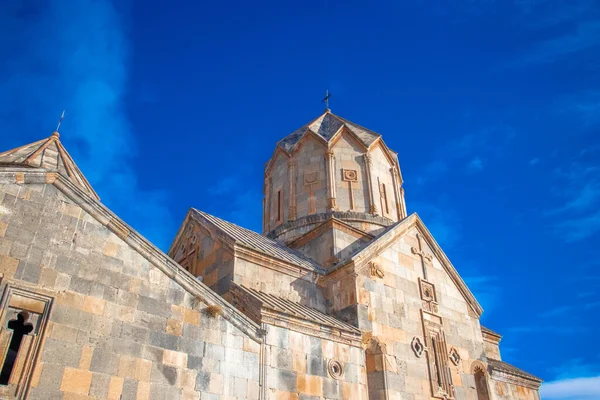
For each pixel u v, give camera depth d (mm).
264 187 26953
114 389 10758
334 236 20438
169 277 12633
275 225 24516
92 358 10727
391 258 19188
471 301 21484
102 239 11945
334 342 15141
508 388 21109
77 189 11969
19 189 11242
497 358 24234
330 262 19859
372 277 18062
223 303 13141
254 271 16891
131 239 12344
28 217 11125
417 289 19453
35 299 10562
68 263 11250
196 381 11938
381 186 24781
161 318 12062
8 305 10211
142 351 11453
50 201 11562
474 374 19859
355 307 16938
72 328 10727
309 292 17828
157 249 12617
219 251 17609
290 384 13461
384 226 23031
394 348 17203
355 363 15281
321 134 25484
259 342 13422
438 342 19000
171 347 11914
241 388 12547
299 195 24219
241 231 19984
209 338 12602
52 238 11258
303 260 19438
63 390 10117
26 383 9766
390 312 17859
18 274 10539
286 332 14109
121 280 11844
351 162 24641
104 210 12172
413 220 20891
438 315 19594
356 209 23312
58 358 10312
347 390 14633
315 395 13836
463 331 20359
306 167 24766
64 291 10953
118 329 11328
